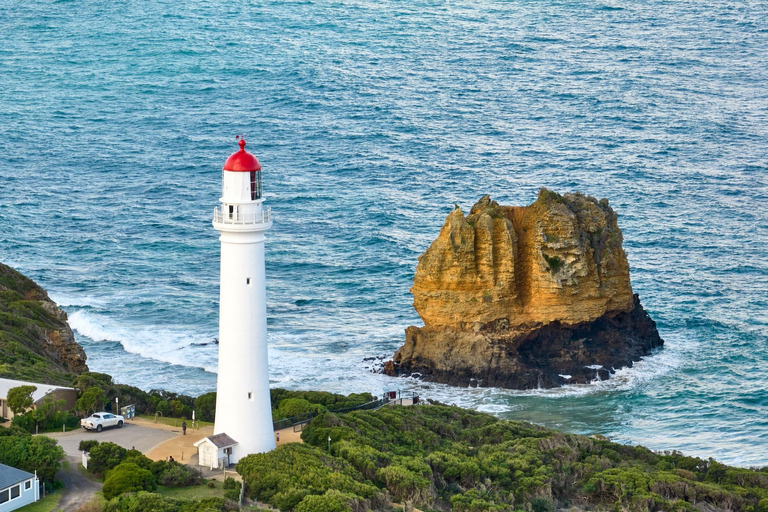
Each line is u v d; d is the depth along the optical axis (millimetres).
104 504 58938
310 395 88625
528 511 67625
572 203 112250
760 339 115000
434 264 108188
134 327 117688
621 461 80000
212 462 65938
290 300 127312
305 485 62312
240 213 62812
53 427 74062
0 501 58094
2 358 84375
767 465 85000
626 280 110938
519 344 107750
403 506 63531
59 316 111188
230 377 65938
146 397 83250
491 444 80562
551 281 106812
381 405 91438
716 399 100062
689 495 73250
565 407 99125
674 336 116625
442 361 106438
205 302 126875
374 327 119562
